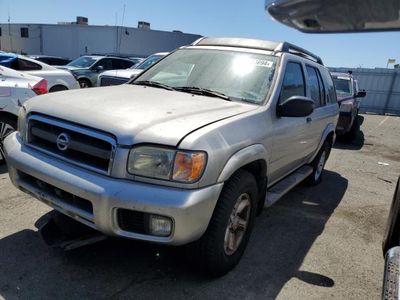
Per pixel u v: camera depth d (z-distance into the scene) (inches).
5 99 199.8
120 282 112.2
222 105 126.2
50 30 1464.1
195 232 98.7
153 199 93.8
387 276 85.4
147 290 109.7
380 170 303.4
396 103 943.0
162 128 100.2
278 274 125.8
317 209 192.2
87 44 1411.2
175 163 96.0
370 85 963.3
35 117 115.8
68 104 114.4
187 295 109.0
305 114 135.6
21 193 169.8
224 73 148.0
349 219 182.9
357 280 128.4
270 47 160.9
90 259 122.3
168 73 158.7
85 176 100.0
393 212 116.4
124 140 96.9
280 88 143.6
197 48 167.6
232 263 122.0
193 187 96.7
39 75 361.4
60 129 109.5
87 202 101.2
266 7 63.7
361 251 149.9
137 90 139.7
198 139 98.6
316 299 114.7
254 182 122.5
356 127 417.7
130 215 97.7
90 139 102.8
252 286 117.0
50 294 104.7
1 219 144.3
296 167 190.2
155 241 97.0
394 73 931.3
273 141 135.3
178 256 127.6
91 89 139.3
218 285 115.1
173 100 125.3
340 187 237.9
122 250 128.6
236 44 164.1
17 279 109.7
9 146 121.3
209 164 98.9
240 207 119.6
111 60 618.5
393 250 92.0
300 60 172.4
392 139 496.7
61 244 115.4
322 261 138.4
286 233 159.0
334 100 232.7
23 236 133.0
